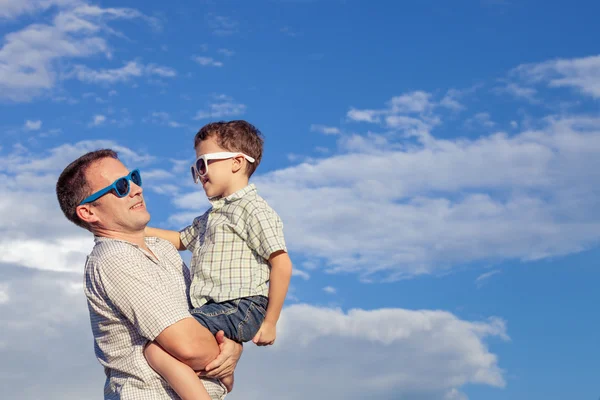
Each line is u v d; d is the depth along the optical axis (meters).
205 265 3.98
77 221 3.80
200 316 3.73
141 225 3.78
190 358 3.44
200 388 3.43
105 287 3.47
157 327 3.40
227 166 4.21
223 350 3.61
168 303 3.45
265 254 3.94
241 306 3.84
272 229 3.96
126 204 3.72
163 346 3.45
